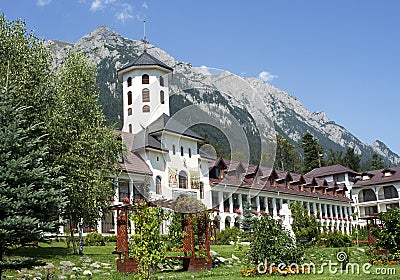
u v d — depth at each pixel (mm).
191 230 16188
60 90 24984
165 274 14578
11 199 11047
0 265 11688
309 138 87438
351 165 89500
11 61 22531
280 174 50688
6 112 12039
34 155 12047
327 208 57844
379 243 18219
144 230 10477
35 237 11578
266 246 13906
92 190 22156
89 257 19234
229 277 13242
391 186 61312
